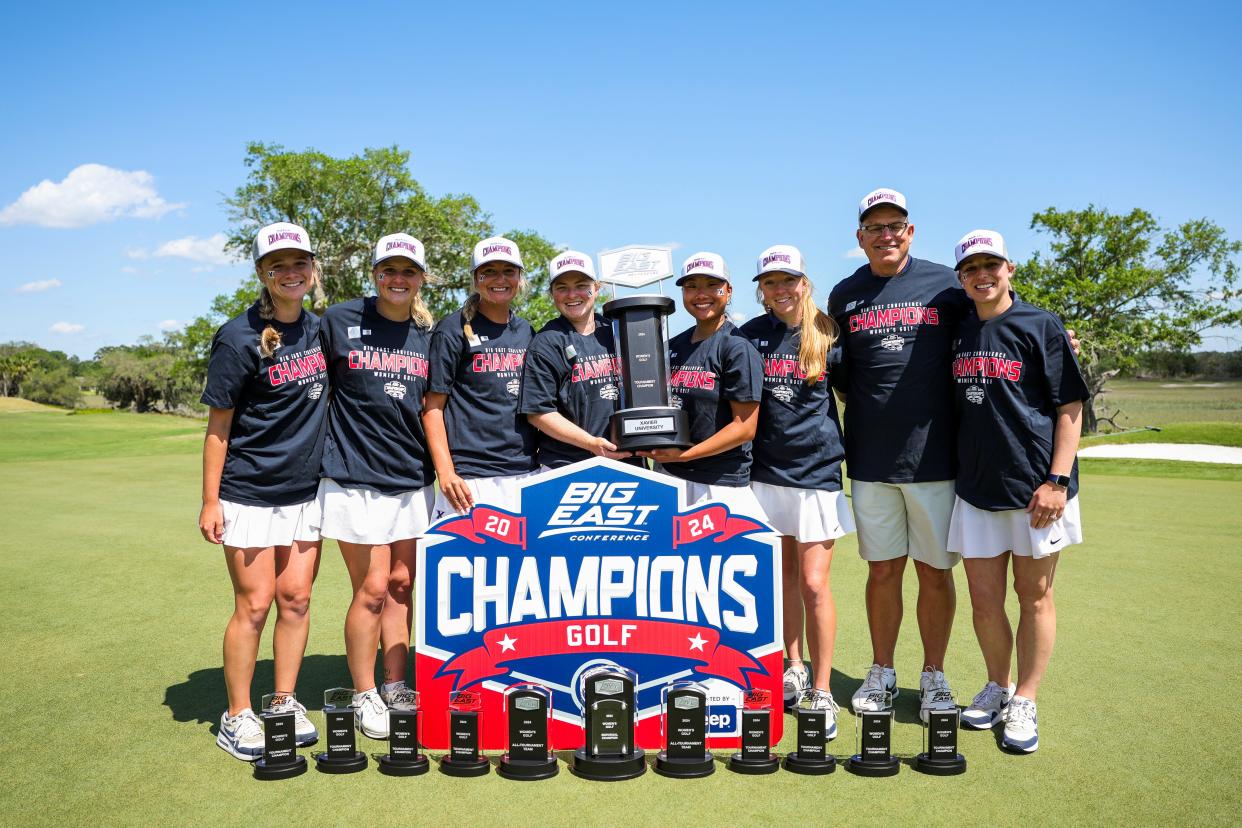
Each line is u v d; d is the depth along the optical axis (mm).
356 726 3832
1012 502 3678
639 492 3584
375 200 41062
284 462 3609
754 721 3352
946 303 3955
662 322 3814
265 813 2963
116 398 83312
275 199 40062
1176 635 5062
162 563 7203
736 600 3574
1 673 4480
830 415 4066
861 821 2895
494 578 3562
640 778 3287
